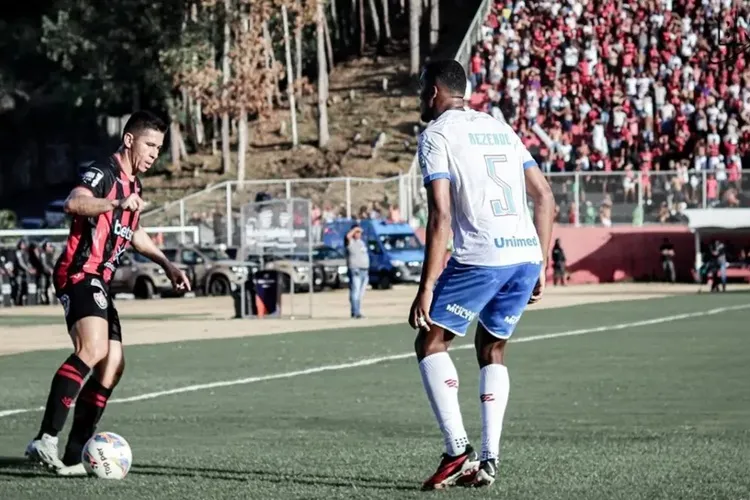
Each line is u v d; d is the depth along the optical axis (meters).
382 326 57.59
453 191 16.33
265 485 16.89
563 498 15.71
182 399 29.59
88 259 18.55
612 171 110.38
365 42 183.38
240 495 16.14
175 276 19.66
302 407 27.78
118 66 154.62
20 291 89.25
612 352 41.28
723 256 88.50
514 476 17.45
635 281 103.69
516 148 16.66
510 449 20.48
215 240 110.62
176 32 144.62
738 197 101.19
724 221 99.06
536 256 16.59
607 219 104.31
